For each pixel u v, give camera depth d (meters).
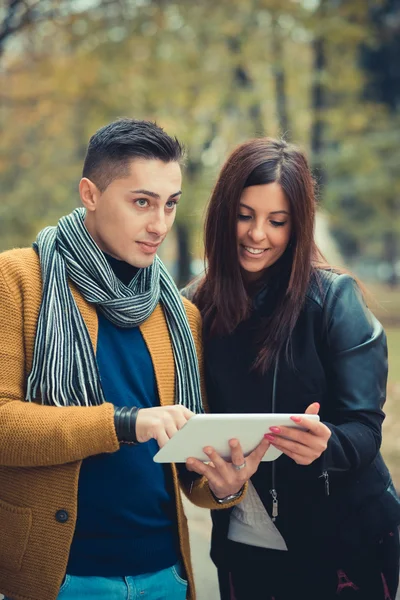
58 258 2.57
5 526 2.48
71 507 2.42
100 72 13.89
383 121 20.19
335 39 16.39
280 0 15.66
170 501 2.66
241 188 2.93
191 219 15.97
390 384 11.41
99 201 2.57
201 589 4.64
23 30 12.94
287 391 2.94
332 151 19.27
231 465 2.49
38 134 17.38
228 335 3.02
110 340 2.62
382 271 46.78
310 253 2.96
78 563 2.48
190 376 2.74
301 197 2.92
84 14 13.20
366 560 2.95
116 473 2.52
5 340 2.46
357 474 2.91
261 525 2.98
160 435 2.33
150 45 14.21
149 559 2.57
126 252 2.56
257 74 18.20
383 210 22.50
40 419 2.35
